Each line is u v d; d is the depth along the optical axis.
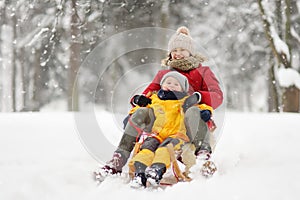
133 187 5.01
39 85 33.62
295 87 20.17
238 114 12.62
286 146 6.83
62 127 9.25
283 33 22.14
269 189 4.28
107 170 5.44
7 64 39.44
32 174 5.50
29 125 9.41
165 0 20.73
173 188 4.63
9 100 43.56
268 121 9.66
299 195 4.04
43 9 18.72
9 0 17.83
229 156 6.20
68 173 5.60
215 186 4.53
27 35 23.36
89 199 4.56
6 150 7.21
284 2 21.06
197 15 26.88
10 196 4.61
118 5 19.33
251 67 31.91
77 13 17.44
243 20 25.62
